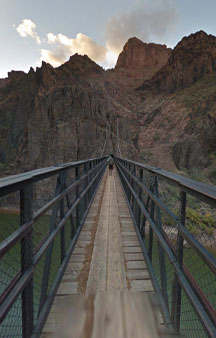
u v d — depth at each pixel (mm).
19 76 101875
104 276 2174
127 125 65938
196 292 1203
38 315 1478
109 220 4113
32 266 1271
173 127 63719
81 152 47656
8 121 68375
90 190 5352
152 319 1521
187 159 49500
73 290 1926
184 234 1259
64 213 2350
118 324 1456
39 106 50125
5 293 1069
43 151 46312
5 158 57250
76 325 1464
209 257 962
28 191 1277
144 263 2504
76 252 2754
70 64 93625
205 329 928
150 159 53406
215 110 55781
